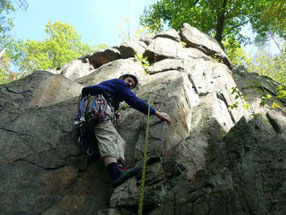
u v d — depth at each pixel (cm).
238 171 232
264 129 266
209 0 1222
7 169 282
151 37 693
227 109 416
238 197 208
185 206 215
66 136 318
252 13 1207
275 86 568
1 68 1981
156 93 380
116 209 232
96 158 303
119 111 370
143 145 289
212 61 630
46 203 266
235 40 1380
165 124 296
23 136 313
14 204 259
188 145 273
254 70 1539
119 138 283
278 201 199
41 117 334
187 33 684
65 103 359
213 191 218
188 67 520
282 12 614
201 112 379
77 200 270
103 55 715
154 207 227
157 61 589
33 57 2059
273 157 233
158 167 256
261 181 217
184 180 235
